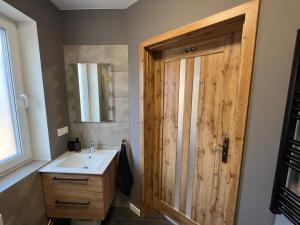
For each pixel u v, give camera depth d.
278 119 0.88
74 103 1.96
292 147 0.82
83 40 1.86
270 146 0.92
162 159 1.91
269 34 0.87
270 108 0.90
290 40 0.81
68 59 1.88
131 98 1.90
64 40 1.87
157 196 2.04
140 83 1.72
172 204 1.89
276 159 0.91
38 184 1.49
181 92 1.63
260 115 0.94
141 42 1.66
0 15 1.33
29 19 1.43
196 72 1.48
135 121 1.89
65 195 1.55
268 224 0.97
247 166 1.02
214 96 1.38
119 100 1.94
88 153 1.91
